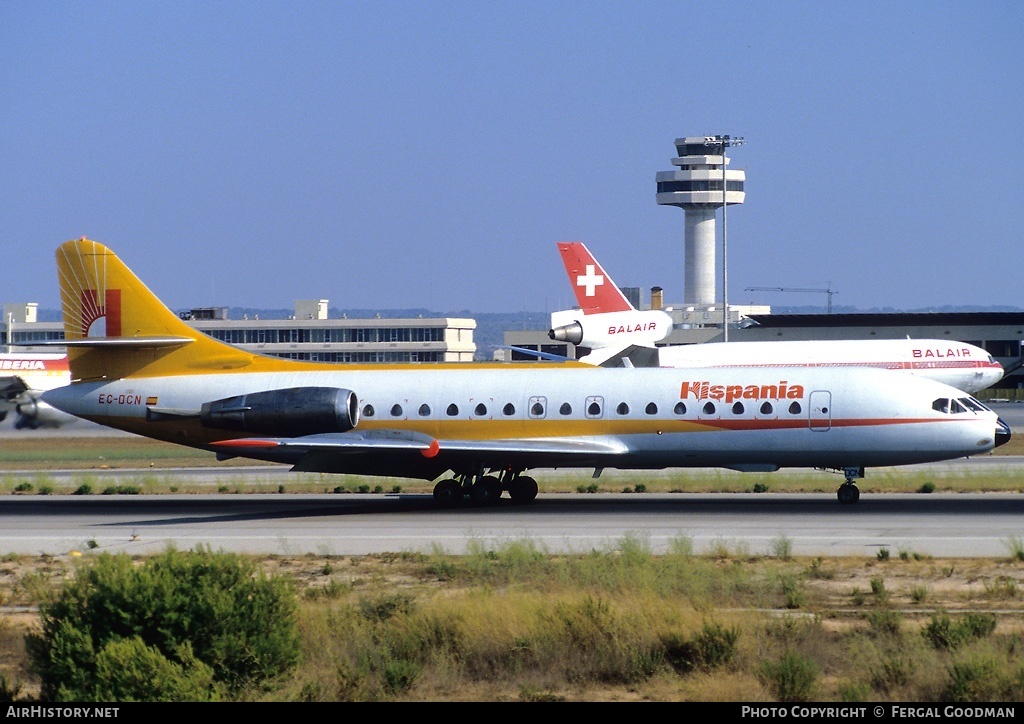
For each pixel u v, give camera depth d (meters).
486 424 144.00
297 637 62.81
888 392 134.25
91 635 59.00
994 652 61.59
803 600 78.62
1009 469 171.38
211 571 63.03
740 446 137.00
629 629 66.19
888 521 117.44
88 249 153.75
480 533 113.81
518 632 67.06
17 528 127.38
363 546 107.38
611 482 162.88
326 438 141.88
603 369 145.12
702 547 101.75
